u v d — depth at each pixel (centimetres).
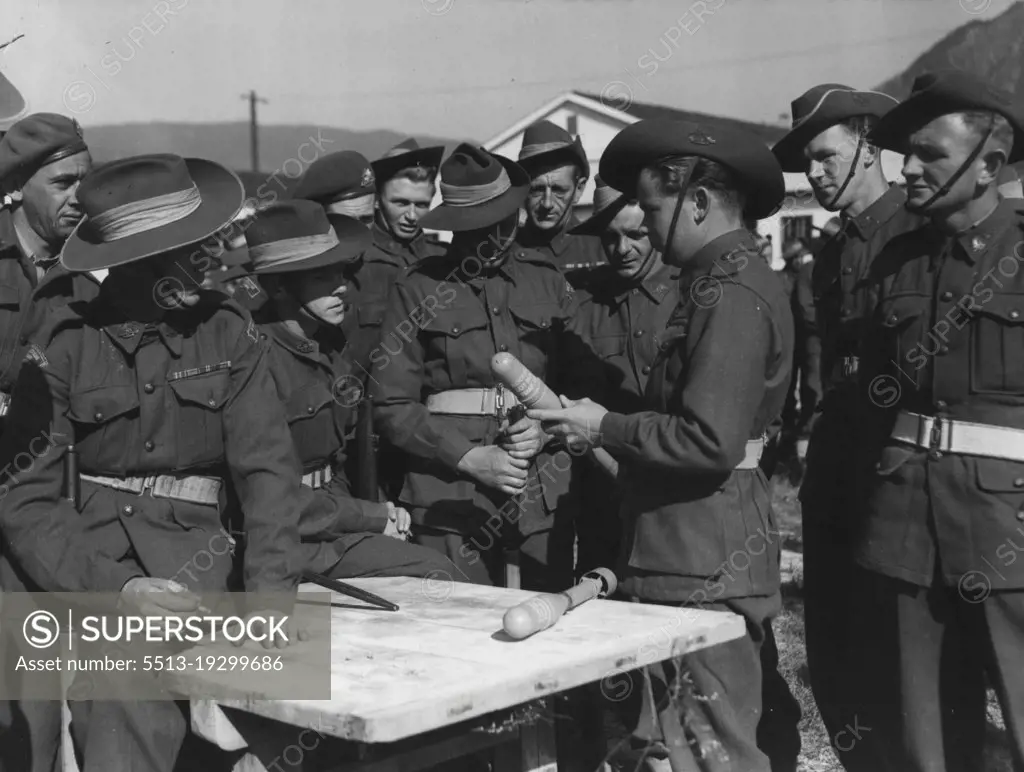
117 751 238
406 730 185
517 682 202
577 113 1455
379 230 445
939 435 261
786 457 458
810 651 331
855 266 324
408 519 330
